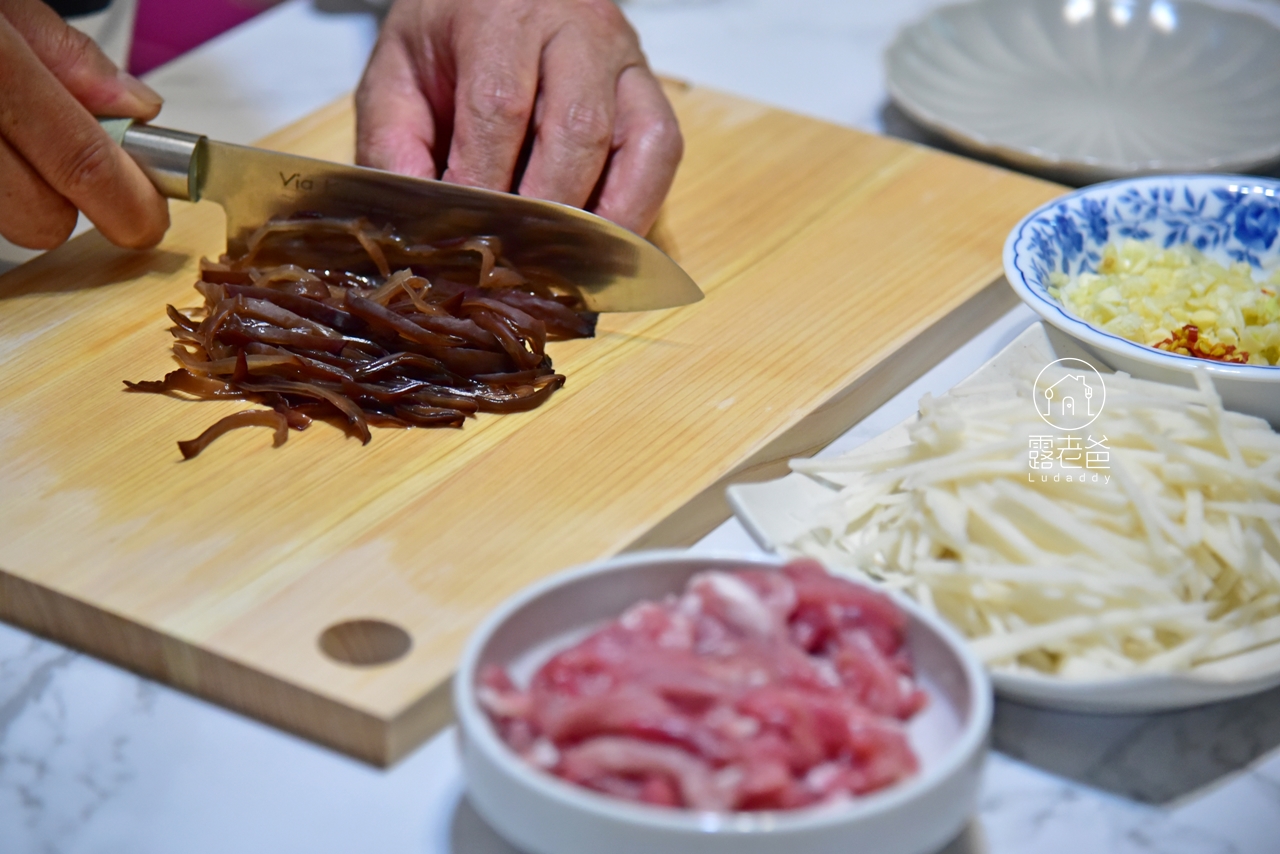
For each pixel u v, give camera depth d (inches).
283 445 49.1
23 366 53.7
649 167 60.3
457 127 59.6
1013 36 85.7
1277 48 80.6
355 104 67.1
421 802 36.9
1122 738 39.0
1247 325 54.9
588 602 37.3
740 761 30.6
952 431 42.3
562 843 30.7
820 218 66.4
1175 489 41.6
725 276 61.4
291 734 39.3
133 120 59.6
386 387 50.9
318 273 57.6
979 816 36.5
